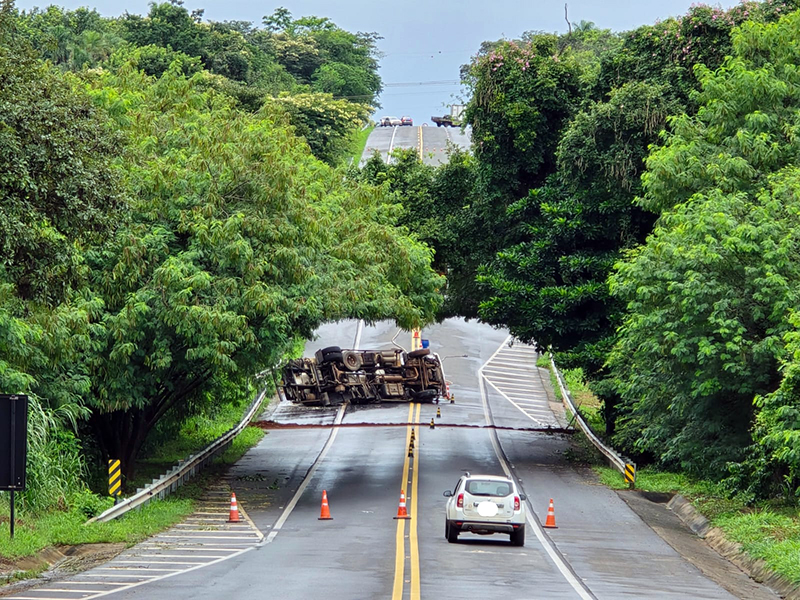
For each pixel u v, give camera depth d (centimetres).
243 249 7062
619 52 10050
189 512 7019
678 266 7094
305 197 7925
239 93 19988
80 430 8094
